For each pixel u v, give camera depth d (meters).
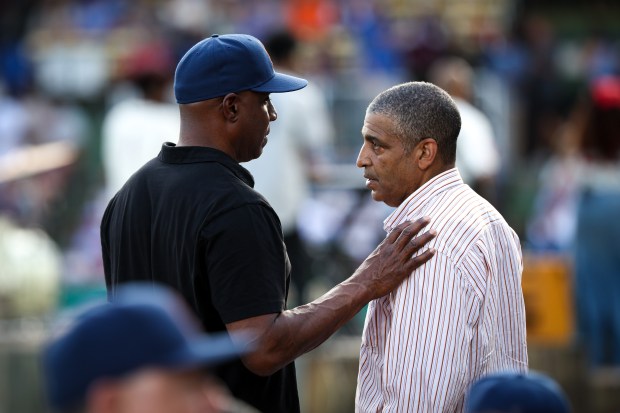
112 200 14.07
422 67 50.03
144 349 7.09
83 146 43.75
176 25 52.91
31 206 38.50
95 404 7.05
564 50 56.88
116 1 58.62
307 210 30.70
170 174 13.11
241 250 12.48
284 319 12.58
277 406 13.33
